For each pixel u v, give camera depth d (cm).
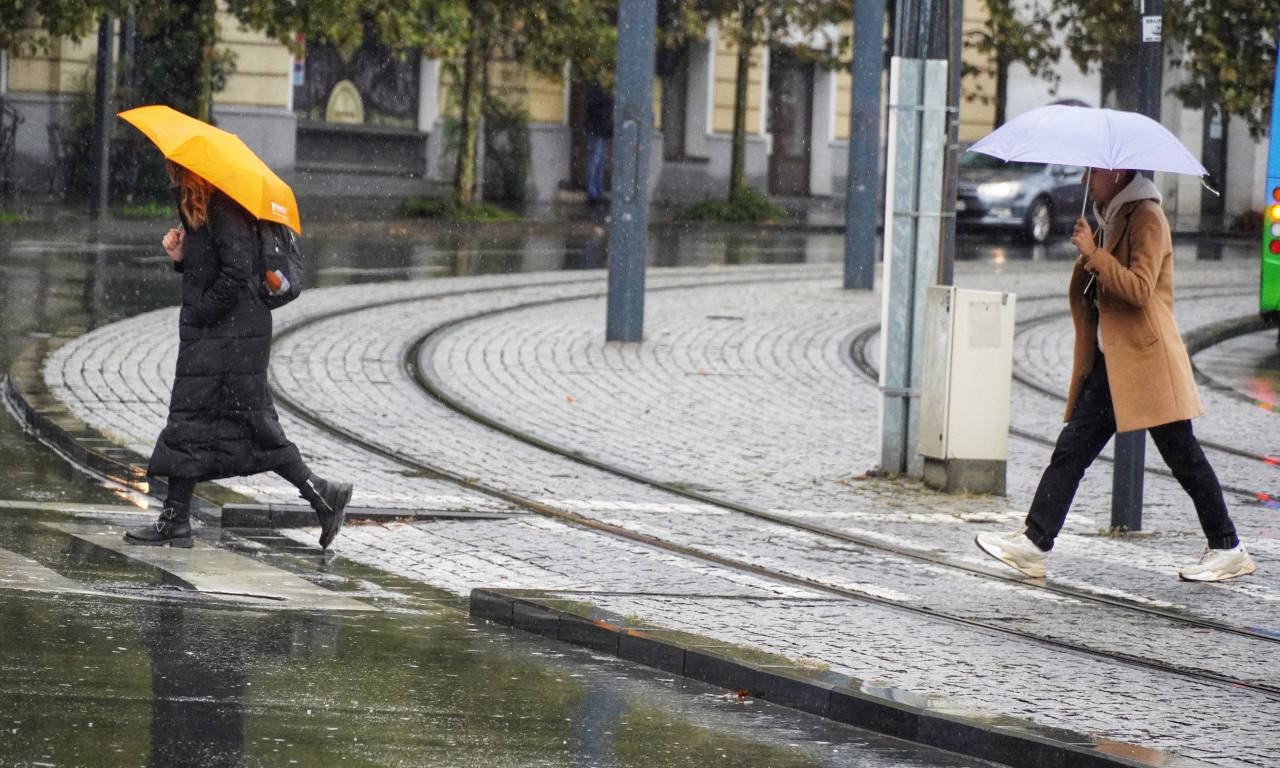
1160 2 2225
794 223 9269
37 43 6906
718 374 3669
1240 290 5891
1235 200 9962
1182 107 9931
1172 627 1770
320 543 2022
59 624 1507
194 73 7781
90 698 1270
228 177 1898
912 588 1916
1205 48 8294
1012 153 1902
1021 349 4275
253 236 1947
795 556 2080
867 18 5216
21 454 2541
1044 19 9081
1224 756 1279
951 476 2556
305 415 2964
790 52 10256
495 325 4206
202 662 1416
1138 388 1931
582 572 1950
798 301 5012
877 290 5397
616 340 3994
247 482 2353
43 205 7194
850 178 5294
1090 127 1906
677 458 2778
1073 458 1964
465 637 1619
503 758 1195
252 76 8444
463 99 8156
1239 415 3441
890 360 2669
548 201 9525
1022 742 1262
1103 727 1345
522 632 1666
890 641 1625
